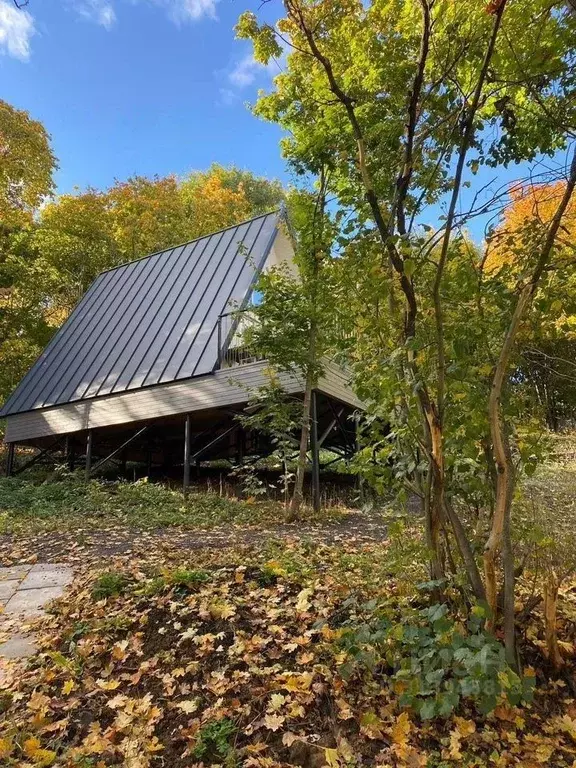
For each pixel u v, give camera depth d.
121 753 2.26
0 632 3.46
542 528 2.95
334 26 3.70
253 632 3.12
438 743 2.29
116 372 11.63
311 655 2.83
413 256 2.46
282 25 3.73
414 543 3.04
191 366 10.27
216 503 8.88
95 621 3.36
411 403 2.70
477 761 2.15
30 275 18.45
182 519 7.58
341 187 4.73
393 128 3.26
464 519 3.09
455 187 2.44
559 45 2.62
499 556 2.87
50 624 3.50
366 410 3.14
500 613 2.76
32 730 2.43
